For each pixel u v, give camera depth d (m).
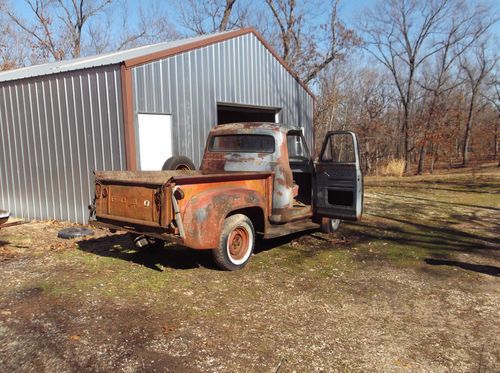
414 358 3.24
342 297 4.45
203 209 4.72
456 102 33.69
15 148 9.27
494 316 4.04
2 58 26.61
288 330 3.66
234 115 13.30
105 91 7.86
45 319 3.79
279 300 4.33
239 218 5.20
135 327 3.65
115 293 4.43
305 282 4.88
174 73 8.95
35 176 9.03
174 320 3.80
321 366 3.09
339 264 5.59
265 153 6.05
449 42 28.41
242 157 6.25
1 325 3.66
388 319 3.93
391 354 3.29
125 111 7.67
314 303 4.27
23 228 7.87
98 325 3.68
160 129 8.64
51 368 2.99
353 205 6.24
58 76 8.40
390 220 8.65
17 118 9.15
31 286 4.62
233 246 5.20
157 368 3.01
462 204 10.91
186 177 4.63
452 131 30.83
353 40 25.30
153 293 4.44
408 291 4.65
